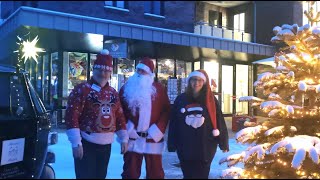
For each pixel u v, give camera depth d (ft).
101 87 11.64
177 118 11.69
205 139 11.48
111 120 11.54
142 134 11.91
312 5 15.39
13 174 12.59
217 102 12.02
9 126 12.80
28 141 13.17
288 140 13.87
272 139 15.43
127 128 11.93
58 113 14.89
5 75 13.71
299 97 15.75
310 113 15.40
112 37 18.90
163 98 12.23
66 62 23.13
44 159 12.60
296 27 14.97
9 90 13.69
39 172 12.37
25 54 13.58
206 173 11.58
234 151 18.30
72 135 10.86
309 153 13.24
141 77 12.12
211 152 11.66
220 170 16.38
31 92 14.23
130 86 12.12
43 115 13.93
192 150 11.39
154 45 20.44
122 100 12.25
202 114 11.48
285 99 16.24
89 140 11.37
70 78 23.63
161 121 12.03
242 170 14.08
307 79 15.88
